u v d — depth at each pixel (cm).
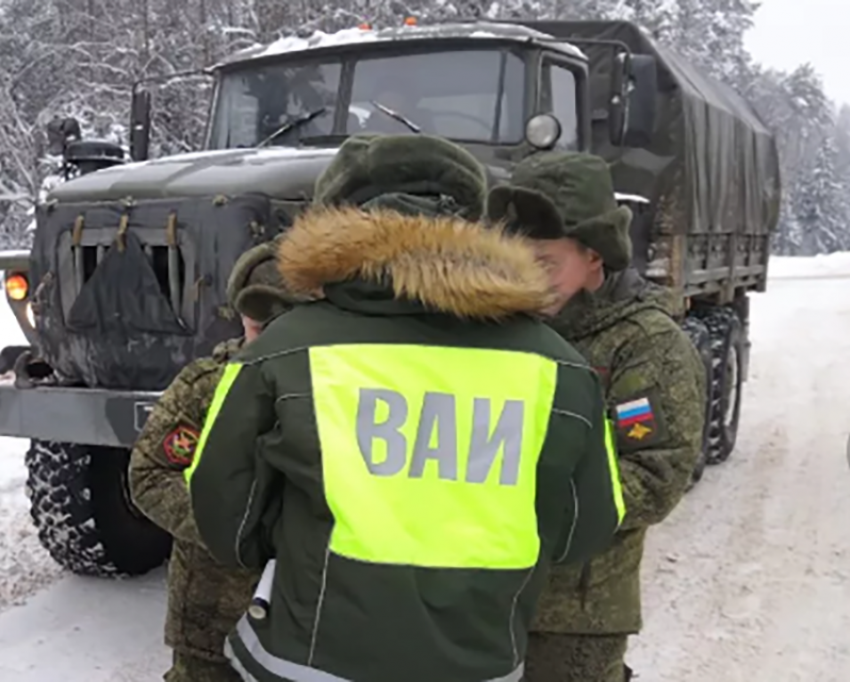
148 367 354
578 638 229
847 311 1759
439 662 156
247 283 222
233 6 1723
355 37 487
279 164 364
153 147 1379
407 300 164
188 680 246
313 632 158
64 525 420
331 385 161
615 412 220
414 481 158
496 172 419
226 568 238
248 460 168
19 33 2181
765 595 443
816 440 750
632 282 238
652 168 581
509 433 162
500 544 158
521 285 166
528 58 463
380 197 179
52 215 371
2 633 385
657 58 584
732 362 691
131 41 1820
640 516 216
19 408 360
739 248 767
